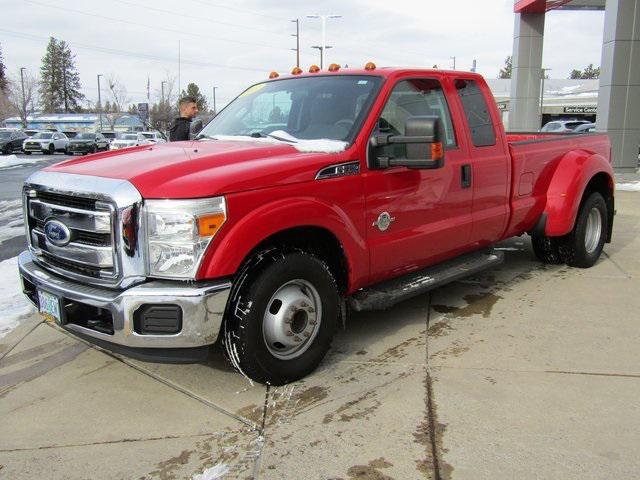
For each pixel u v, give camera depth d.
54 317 3.64
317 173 3.74
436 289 5.85
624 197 12.02
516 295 5.62
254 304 3.47
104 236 3.41
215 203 3.27
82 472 2.95
